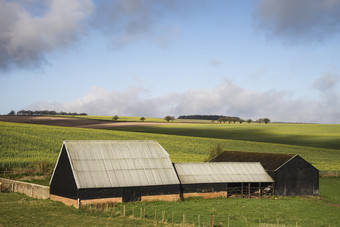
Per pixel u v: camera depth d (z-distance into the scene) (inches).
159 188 1867.6
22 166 2659.9
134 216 1478.8
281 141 5506.9
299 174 2336.4
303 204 1939.0
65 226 1250.6
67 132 4510.3
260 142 5157.5
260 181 2213.3
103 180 1728.6
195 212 1598.2
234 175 2186.3
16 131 4069.9
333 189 2539.4
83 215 1465.3
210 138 5295.3
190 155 3718.0
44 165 2608.3
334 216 1632.6
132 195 1786.4
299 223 1448.1
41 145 3425.2
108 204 1692.9
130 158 1903.3
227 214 1582.2
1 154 2930.6
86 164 1766.7
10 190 2100.1
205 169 2151.8
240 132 6515.8
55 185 1836.9
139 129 6412.4
